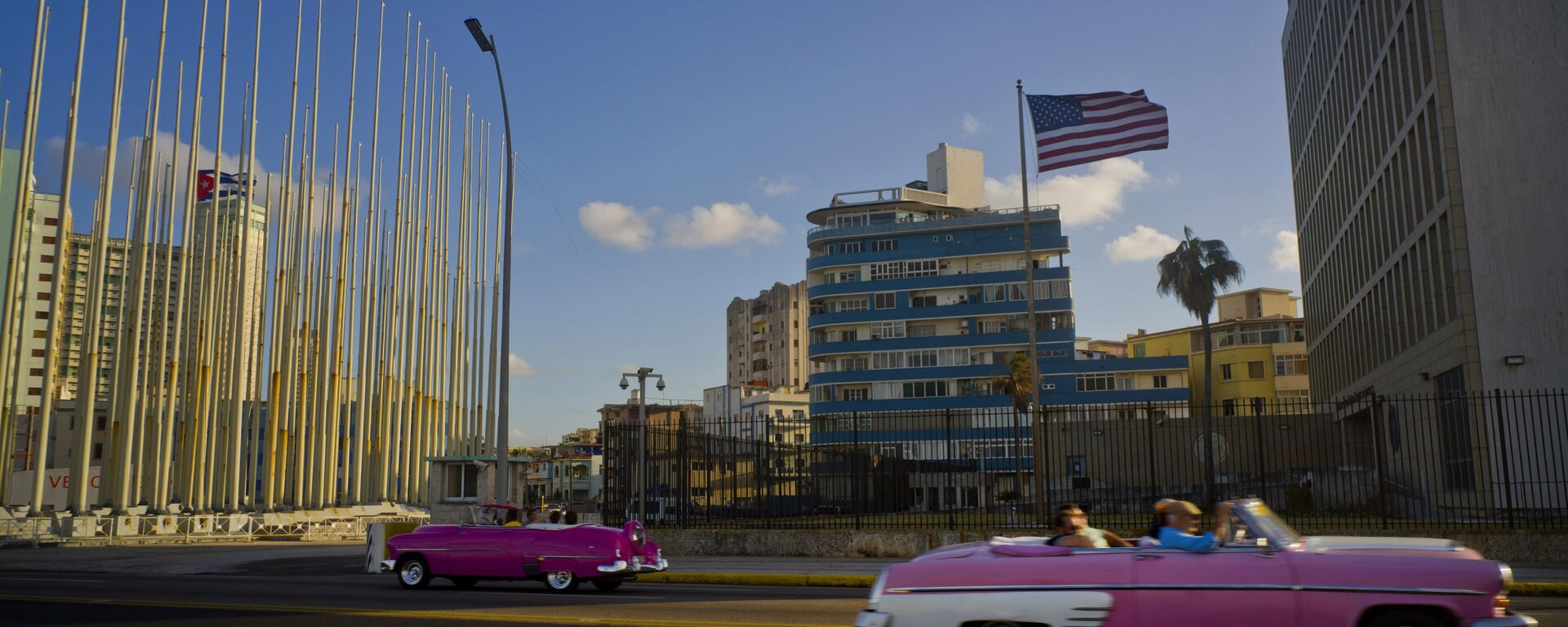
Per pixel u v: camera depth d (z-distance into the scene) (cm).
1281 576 746
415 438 4741
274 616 1180
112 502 4175
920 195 9044
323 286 4619
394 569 1614
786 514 2922
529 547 1557
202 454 3962
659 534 2309
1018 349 7888
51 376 3447
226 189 4941
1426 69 3344
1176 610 750
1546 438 2883
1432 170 3316
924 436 6144
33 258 8594
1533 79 3102
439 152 4956
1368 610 735
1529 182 3050
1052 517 2433
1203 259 5375
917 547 2142
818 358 8369
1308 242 5978
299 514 4019
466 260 5012
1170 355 8031
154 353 4825
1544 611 1234
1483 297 3027
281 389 4306
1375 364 4369
